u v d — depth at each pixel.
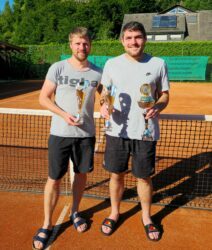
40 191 4.12
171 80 26.39
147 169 3.13
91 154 3.17
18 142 6.43
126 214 3.62
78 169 3.19
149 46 29.67
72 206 3.43
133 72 2.95
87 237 3.20
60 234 3.24
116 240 3.16
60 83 2.94
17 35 55.25
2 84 23.34
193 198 4.05
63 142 3.01
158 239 3.17
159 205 3.85
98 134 6.85
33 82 25.53
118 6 52.66
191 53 29.20
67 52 30.44
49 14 52.72
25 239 3.15
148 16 46.88
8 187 4.25
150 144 3.07
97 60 26.53
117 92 3.01
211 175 4.81
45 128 7.44
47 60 30.81
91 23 50.97
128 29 2.85
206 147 6.11
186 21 46.28
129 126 3.04
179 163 5.31
